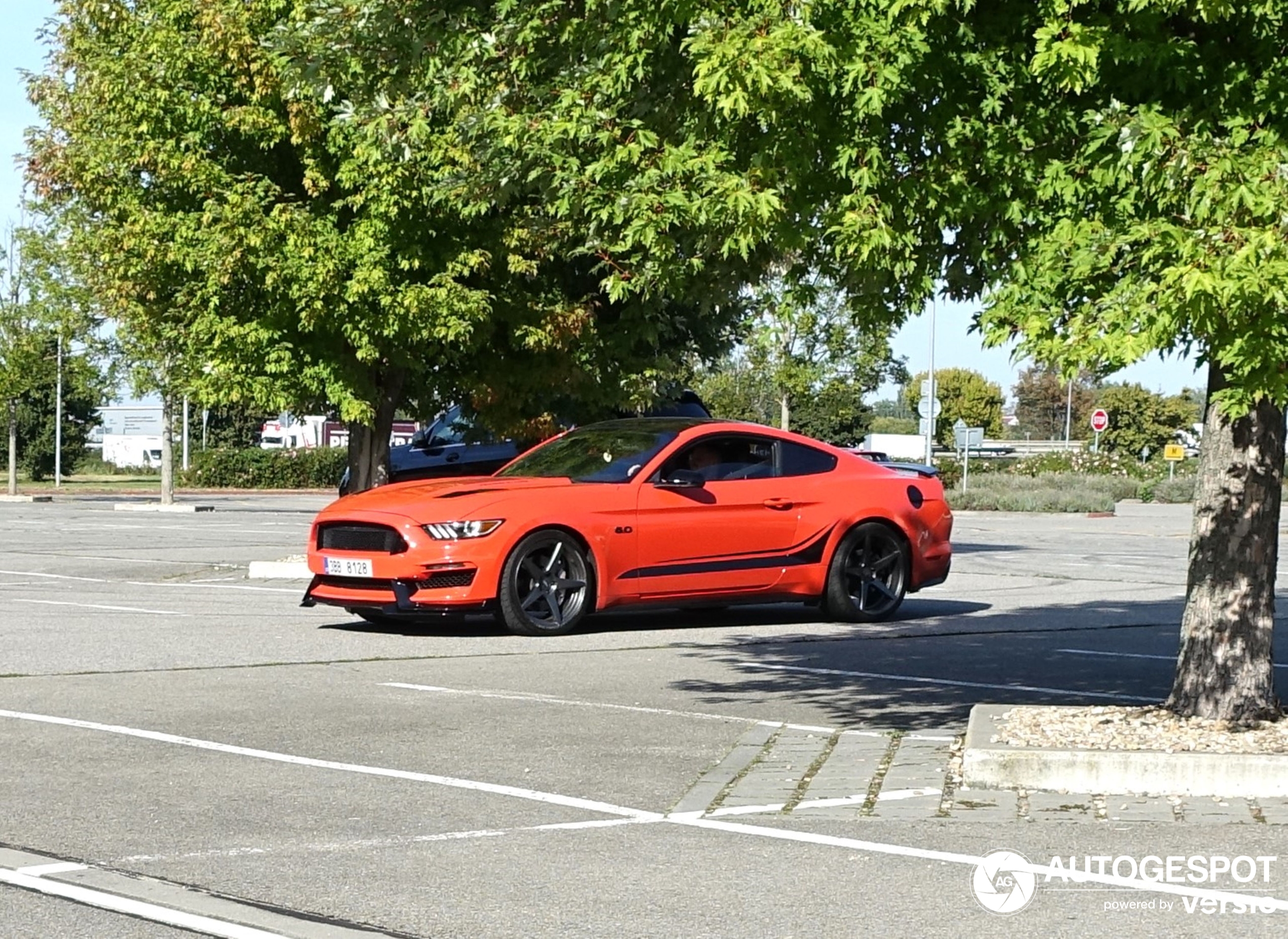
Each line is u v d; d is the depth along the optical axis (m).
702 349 20.17
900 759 7.54
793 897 5.24
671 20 6.75
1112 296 5.70
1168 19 6.34
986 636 12.89
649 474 12.88
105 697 9.18
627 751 7.71
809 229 6.75
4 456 63.88
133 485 59.06
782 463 13.61
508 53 8.15
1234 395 5.71
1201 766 6.71
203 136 16.31
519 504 12.28
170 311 17.53
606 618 14.04
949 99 6.65
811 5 6.18
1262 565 7.39
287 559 18.28
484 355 17.72
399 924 4.92
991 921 4.99
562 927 4.90
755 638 12.62
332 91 9.07
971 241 6.87
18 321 44.00
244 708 8.87
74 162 16.97
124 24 16.69
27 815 6.32
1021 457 63.66
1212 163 5.73
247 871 5.52
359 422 17.20
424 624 13.09
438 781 7.01
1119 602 15.90
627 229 7.45
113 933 4.81
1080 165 6.35
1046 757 6.83
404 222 15.84
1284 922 4.99
